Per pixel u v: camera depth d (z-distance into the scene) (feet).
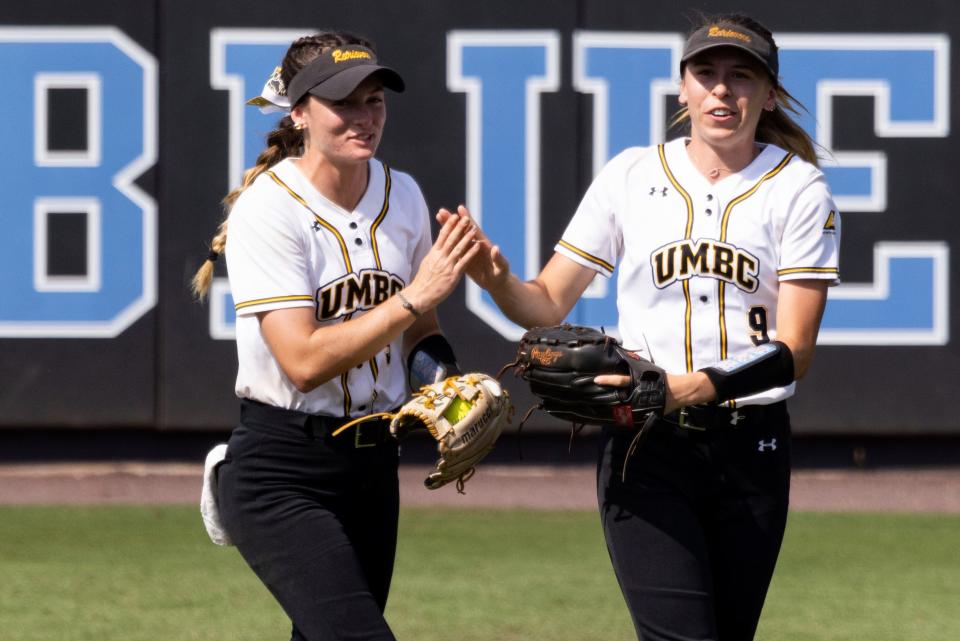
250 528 38.91
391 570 42.16
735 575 40.88
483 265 40.93
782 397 40.63
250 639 59.77
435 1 95.71
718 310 40.60
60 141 95.20
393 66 95.71
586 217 43.01
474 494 94.53
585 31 95.76
